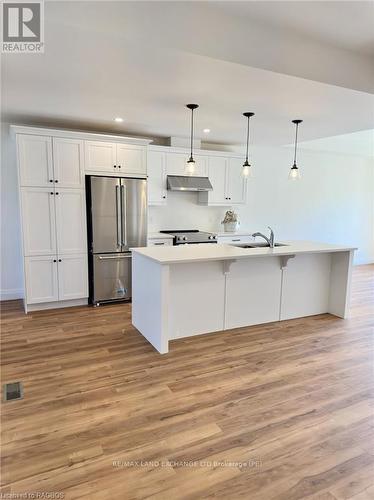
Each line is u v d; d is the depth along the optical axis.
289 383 2.67
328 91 3.04
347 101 3.33
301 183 7.14
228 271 3.67
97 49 2.25
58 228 4.30
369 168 8.12
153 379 2.70
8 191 4.59
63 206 4.30
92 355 3.10
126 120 4.25
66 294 4.45
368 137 7.02
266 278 3.96
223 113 3.83
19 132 3.95
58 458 1.86
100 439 2.01
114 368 2.87
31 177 4.07
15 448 1.92
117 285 4.71
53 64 2.49
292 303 4.18
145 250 3.65
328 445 1.99
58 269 4.36
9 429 2.08
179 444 1.98
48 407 2.31
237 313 3.82
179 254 3.41
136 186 4.70
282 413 2.29
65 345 3.31
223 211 6.28
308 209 7.32
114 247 4.64
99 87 3.01
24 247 4.13
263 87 2.94
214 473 1.77
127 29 2.09
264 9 2.26
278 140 5.59
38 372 2.78
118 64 2.49
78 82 2.88
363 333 3.75
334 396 2.50
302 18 2.37
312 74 2.75
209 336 3.59
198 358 3.08
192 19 2.24
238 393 2.52
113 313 4.29
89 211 4.46
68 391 2.51
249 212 6.55
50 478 1.72
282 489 1.68
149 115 3.98
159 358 3.06
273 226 6.88
